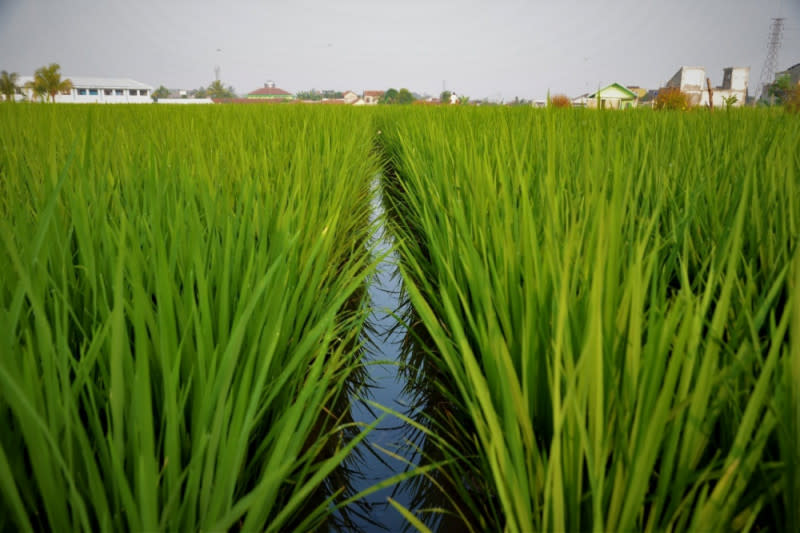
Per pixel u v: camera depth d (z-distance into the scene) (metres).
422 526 1.16
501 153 3.70
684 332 1.04
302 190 3.26
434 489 1.83
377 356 2.88
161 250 1.39
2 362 0.98
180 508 1.09
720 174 2.96
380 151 11.38
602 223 1.12
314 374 1.45
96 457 1.29
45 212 1.26
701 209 2.47
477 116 9.54
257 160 3.84
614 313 1.25
